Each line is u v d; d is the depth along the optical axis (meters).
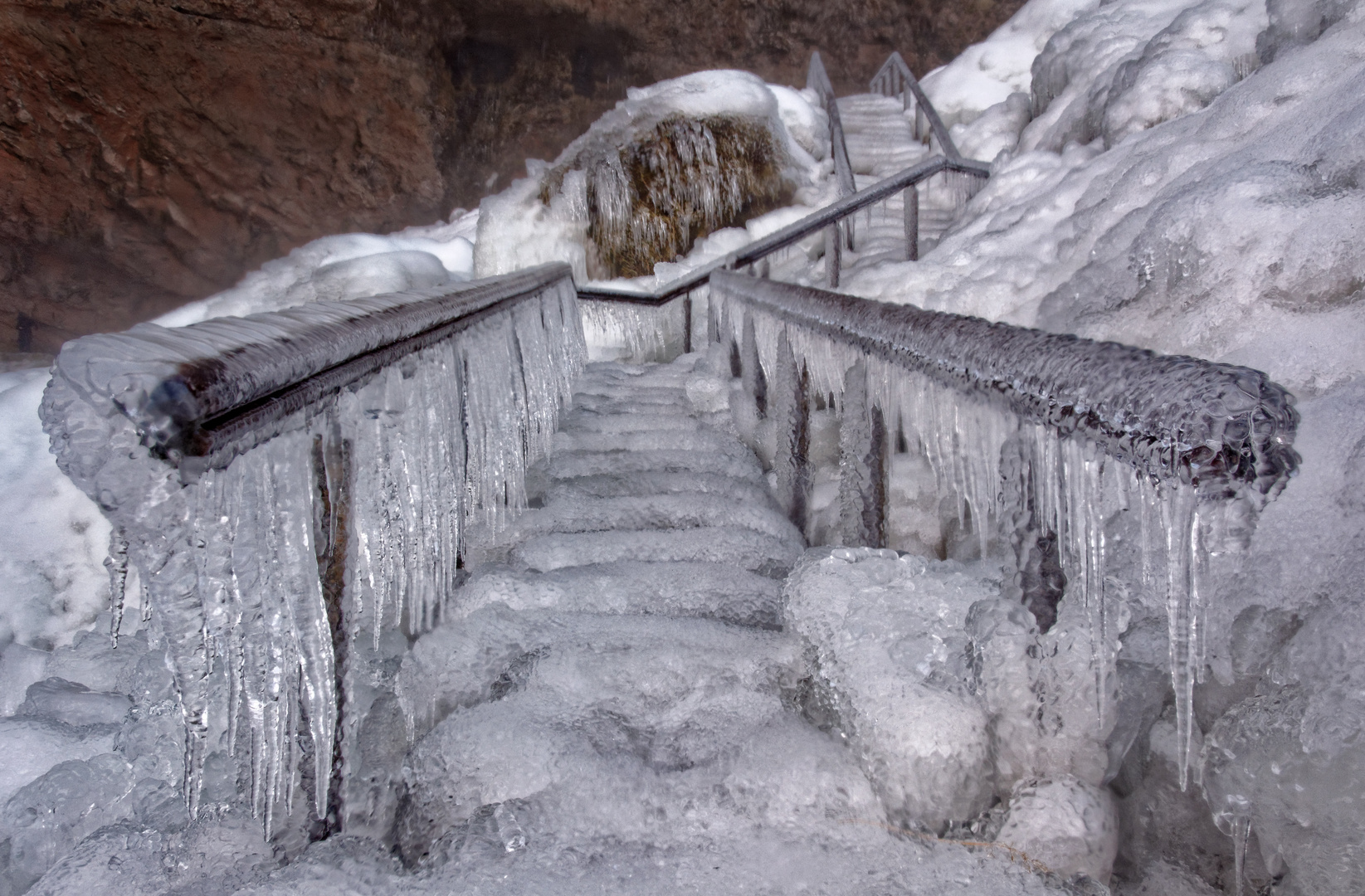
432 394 2.31
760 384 4.10
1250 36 5.05
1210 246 2.43
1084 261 3.50
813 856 1.50
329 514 1.62
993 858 1.49
